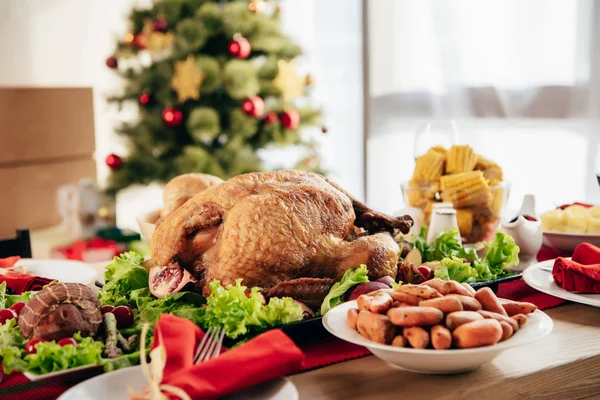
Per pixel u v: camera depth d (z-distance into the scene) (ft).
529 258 4.81
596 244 5.02
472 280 4.26
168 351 3.16
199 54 9.91
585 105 10.00
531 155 10.71
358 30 13.08
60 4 12.00
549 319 3.38
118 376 3.14
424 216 5.29
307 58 12.46
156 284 4.10
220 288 3.67
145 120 10.24
